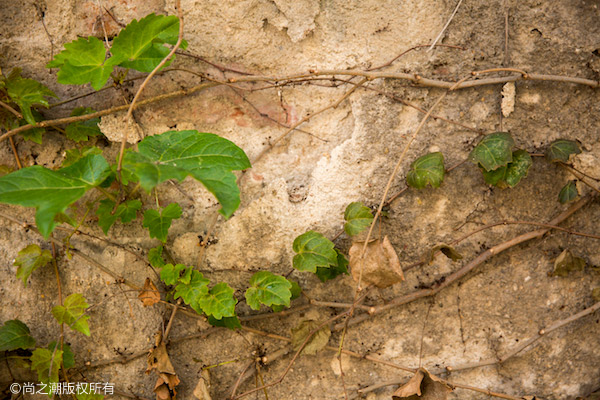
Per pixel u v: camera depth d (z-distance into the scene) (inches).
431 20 31.4
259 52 31.6
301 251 31.2
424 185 31.2
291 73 31.8
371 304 32.7
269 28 31.4
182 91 31.4
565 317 33.1
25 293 32.4
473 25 31.5
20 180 27.3
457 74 31.7
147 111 31.8
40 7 31.4
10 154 32.0
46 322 32.5
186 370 32.8
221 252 32.3
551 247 32.9
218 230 32.3
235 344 32.7
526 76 31.3
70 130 31.4
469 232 32.6
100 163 28.6
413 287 32.8
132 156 27.8
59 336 32.6
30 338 32.1
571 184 32.0
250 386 32.8
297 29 31.4
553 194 32.6
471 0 31.4
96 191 32.0
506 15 31.5
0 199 26.8
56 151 32.1
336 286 32.6
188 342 32.7
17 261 31.4
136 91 31.6
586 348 33.4
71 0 31.3
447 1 31.3
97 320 32.4
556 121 32.2
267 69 31.8
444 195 32.3
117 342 32.6
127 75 31.6
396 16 31.3
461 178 32.2
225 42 31.4
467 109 31.9
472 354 33.1
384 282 30.7
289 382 32.9
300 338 31.7
